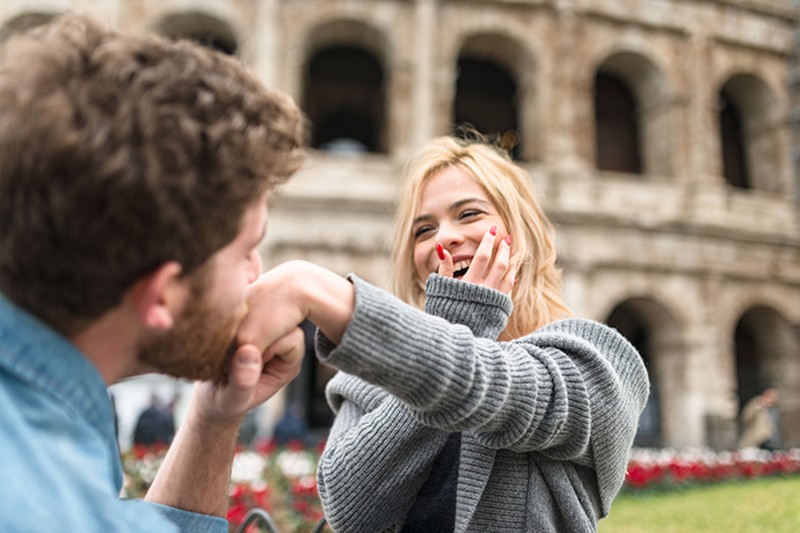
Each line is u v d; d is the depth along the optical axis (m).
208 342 1.91
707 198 29.72
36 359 1.61
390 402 3.03
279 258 26.58
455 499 3.04
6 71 1.65
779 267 29.97
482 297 2.72
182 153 1.61
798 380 30.11
